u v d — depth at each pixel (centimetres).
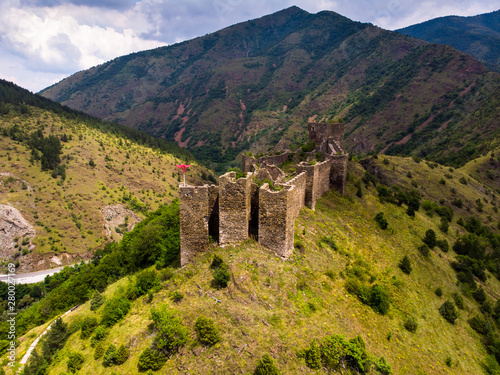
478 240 7669
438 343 3591
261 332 2456
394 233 5791
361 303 3397
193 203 3238
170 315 2561
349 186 6756
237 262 3011
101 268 5516
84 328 3325
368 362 2578
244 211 3173
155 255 4744
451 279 5462
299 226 4159
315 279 3228
